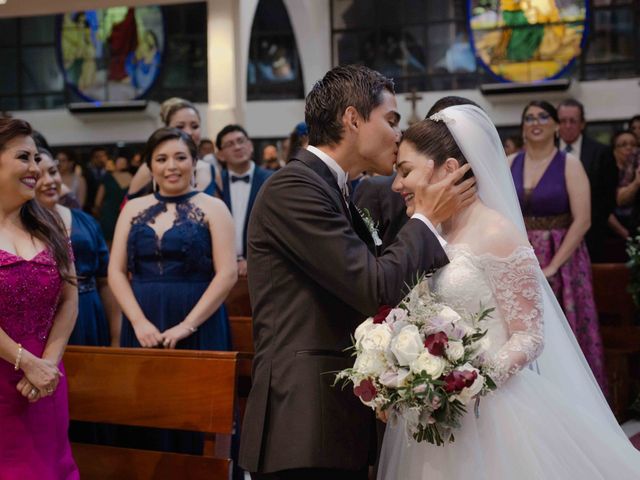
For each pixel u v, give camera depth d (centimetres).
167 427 336
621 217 729
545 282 292
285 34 1733
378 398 241
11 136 321
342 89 260
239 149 592
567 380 289
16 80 1816
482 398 264
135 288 405
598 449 270
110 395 348
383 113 260
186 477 339
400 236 250
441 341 238
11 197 322
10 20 1812
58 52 1783
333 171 262
